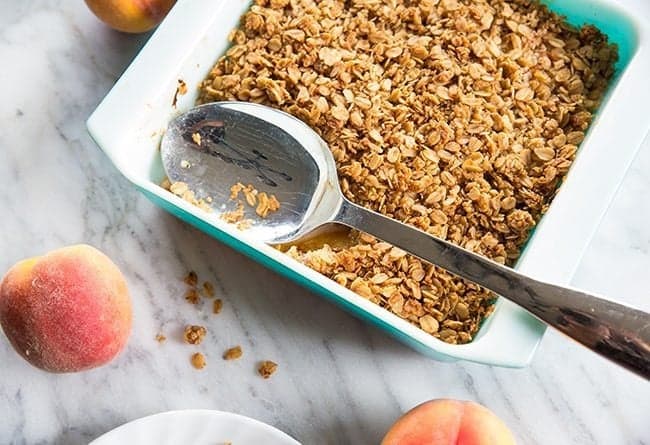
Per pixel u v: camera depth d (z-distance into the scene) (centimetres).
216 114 80
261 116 80
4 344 83
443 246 76
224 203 80
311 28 81
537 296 73
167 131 81
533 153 78
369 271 78
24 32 89
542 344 82
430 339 73
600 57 80
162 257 84
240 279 84
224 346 83
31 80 88
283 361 82
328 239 79
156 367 83
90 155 86
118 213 85
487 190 78
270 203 79
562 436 81
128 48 88
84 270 78
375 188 78
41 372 83
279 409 82
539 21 81
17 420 82
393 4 82
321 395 82
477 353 73
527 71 80
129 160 79
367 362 82
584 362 81
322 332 83
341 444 81
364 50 81
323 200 79
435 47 80
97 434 82
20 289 77
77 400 82
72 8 89
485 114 79
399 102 80
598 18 80
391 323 73
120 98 79
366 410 81
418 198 79
